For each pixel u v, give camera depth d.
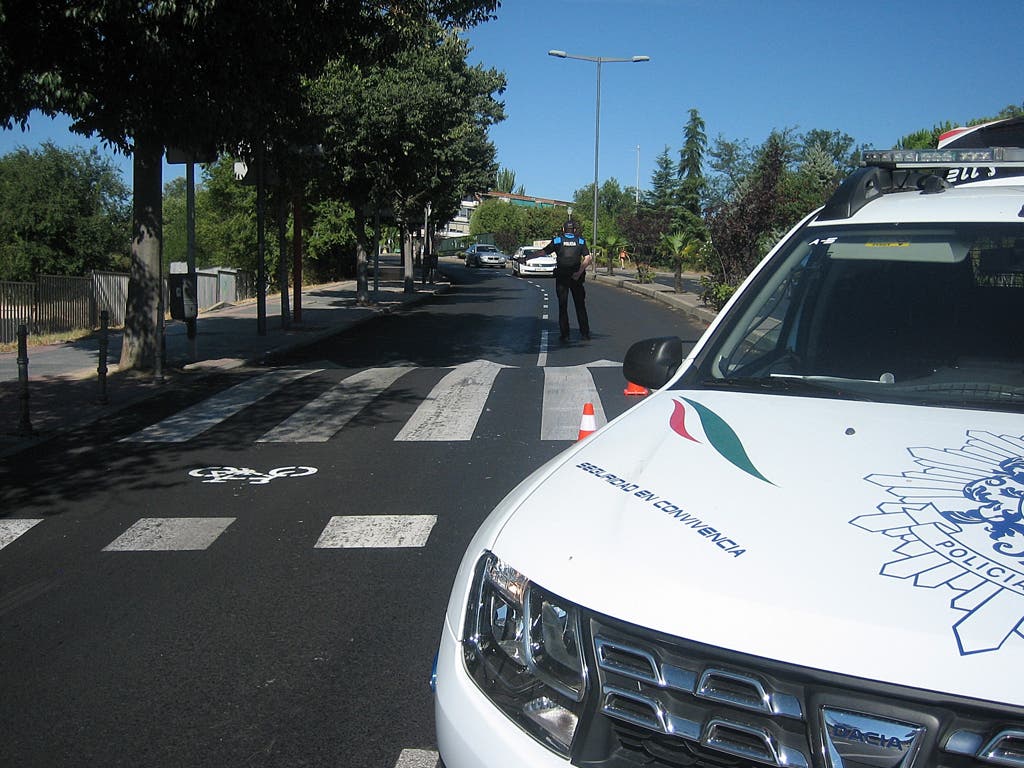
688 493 2.49
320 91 22.81
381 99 23.44
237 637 4.76
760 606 2.00
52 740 3.84
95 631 4.87
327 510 6.89
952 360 3.42
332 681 4.29
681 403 3.23
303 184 20.62
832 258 3.86
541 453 8.38
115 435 9.58
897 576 2.04
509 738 2.16
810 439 2.77
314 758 3.68
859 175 4.04
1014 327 3.49
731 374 3.57
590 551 2.28
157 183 13.12
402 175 26.00
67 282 21.33
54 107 11.42
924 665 1.82
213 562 5.87
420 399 11.02
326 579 5.54
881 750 1.79
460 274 53.34
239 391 11.91
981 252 3.62
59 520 6.81
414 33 15.09
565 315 17.95
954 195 3.93
